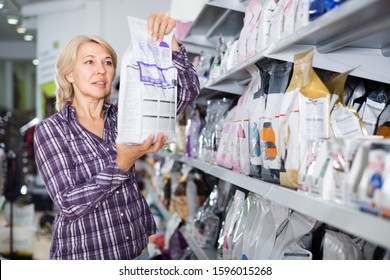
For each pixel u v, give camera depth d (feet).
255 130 4.66
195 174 9.71
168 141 4.68
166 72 4.80
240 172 5.28
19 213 15.93
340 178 2.80
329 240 3.76
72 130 5.30
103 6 22.08
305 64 3.68
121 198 5.37
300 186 3.39
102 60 5.40
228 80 7.09
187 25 10.06
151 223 5.94
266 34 4.73
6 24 31.58
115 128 5.75
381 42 3.69
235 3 7.18
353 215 2.49
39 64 24.81
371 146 2.54
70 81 5.66
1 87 43.50
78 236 5.14
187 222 9.29
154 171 15.39
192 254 9.20
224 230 6.30
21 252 15.44
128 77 4.40
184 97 5.58
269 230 4.94
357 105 4.52
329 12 2.90
